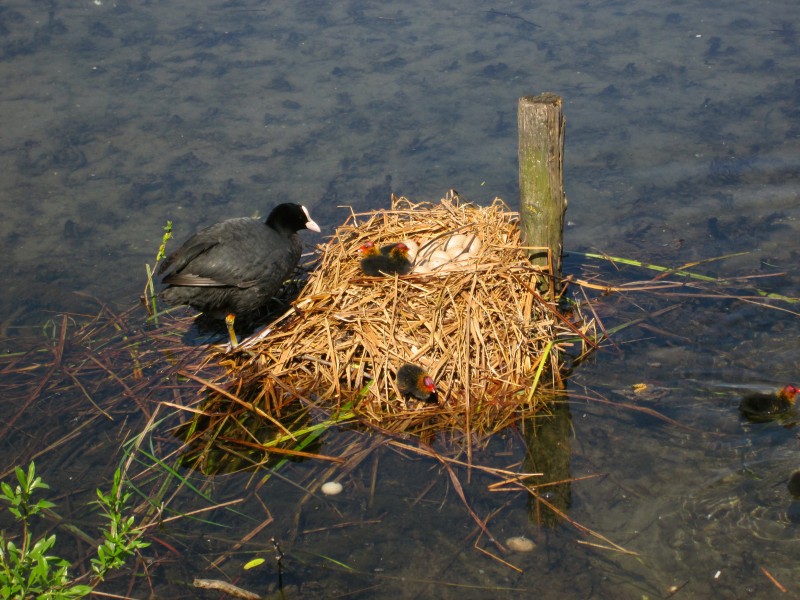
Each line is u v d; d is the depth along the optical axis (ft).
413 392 16.47
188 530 15.64
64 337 17.71
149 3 26.14
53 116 21.35
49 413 16.80
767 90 21.12
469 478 15.94
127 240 19.11
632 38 22.75
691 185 19.67
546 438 16.26
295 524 15.65
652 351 17.15
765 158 19.94
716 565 15.23
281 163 20.30
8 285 18.45
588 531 15.51
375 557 15.39
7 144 20.76
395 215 18.38
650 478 15.87
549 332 17.22
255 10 25.50
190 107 21.52
